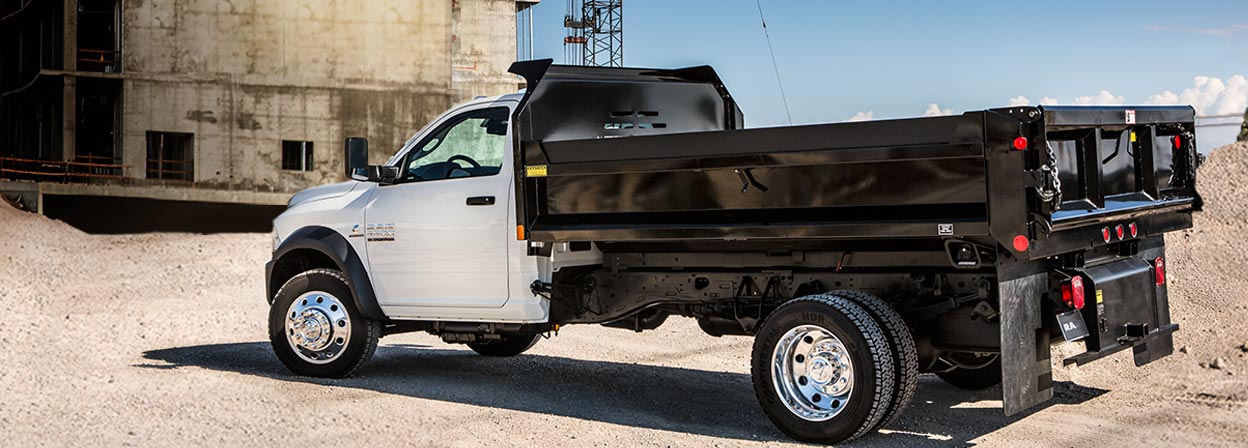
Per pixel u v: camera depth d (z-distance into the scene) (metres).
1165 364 8.88
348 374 8.92
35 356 10.20
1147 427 6.89
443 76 40.62
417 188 8.52
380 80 39.94
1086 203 6.39
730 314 7.46
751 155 6.60
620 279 7.80
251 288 17.58
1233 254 13.20
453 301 8.32
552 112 7.96
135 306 15.01
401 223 8.54
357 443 6.69
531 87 7.65
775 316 6.64
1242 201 15.77
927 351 6.79
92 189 35.50
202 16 37.94
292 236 9.07
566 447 6.57
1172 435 6.69
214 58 38.12
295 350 9.02
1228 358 9.00
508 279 8.01
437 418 7.41
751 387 8.62
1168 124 7.40
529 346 10.17
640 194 7.09
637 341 11.12
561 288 7.90
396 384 8.73
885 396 6.29
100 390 8.39
